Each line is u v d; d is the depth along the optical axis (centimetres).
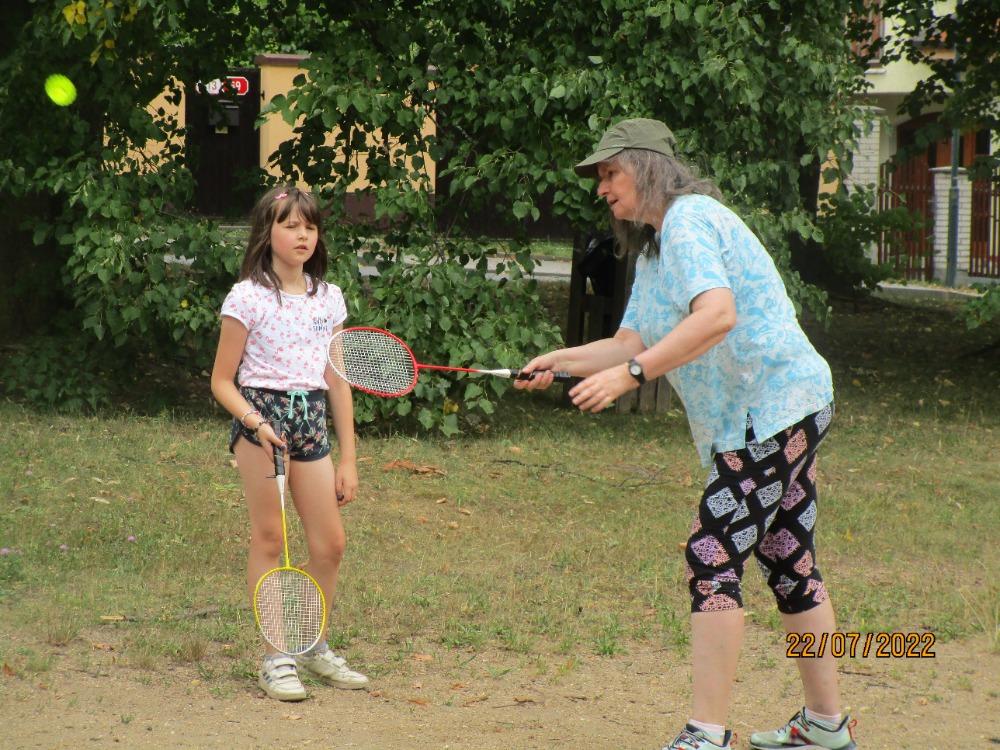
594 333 1241
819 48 1069
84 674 511
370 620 600
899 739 479
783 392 421
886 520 829
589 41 1038
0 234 1109
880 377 1423
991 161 1413
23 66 980
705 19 984
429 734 466
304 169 1045
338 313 522
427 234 1039
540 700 509
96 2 911
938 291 2166
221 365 498
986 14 1413
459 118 1022
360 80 993
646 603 646
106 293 982
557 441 1044
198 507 780
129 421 1016
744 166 1045
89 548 688
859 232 1966
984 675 559
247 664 534
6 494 780
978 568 733
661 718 493
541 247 2709
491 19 1032
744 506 424
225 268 1009
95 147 1005
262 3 1125
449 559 709
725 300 400
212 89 1266
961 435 1130
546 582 674
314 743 451
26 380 1021
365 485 865
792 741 459
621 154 430
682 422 1154
